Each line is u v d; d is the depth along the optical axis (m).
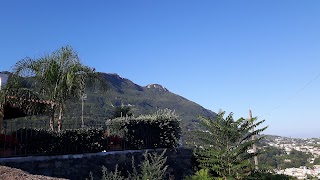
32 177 6.49
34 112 11.05
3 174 6.41
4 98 10.27
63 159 10.23
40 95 12.19
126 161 12.28
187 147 14.83
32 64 12.80
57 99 12.65
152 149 13.54
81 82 13.30
